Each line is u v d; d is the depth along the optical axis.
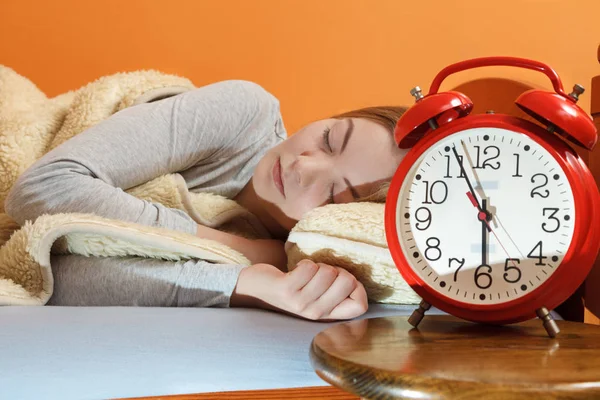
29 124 1.32
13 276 0.92
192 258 0.95
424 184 0.65
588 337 0.58
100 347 0.63
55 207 1.02
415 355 0.49
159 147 1.14
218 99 1.24
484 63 0.64
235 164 1.31
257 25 1.45
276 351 0.65
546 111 0.58
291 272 0.85
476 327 0.63
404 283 0.93
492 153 0.63
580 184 0.60
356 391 0.45
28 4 1.43
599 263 0.91
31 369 0.56
